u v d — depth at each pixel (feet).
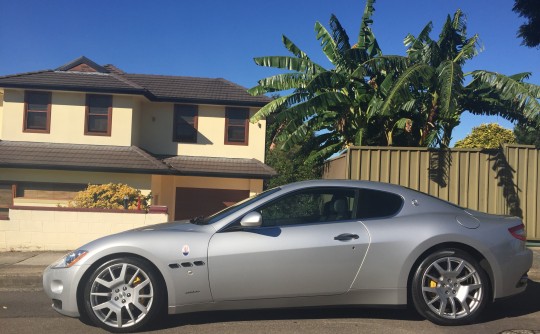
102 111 55.26
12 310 19.49
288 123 46.44
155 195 55.16
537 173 33.81
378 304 16.57
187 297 16.05
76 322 17.54
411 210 17.37
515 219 17.97
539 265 27.35
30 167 49.88
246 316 17.93
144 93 54.70
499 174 33.99
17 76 55.01
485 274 16.85
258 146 60.49
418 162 34.73
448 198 34.30
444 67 35.55
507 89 35.94
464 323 16.70
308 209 17.24
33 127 54.85
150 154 57.88
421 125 42.24
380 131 44.14
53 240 34.81
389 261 16.44
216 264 16.03
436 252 16.66
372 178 34.88
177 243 16.17
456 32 40.65
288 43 48.52
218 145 60.23
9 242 34.42
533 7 38.45
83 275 16.11
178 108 60.23
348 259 16.34
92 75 57.41
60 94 54.80
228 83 65.82
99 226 35.29
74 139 54.75
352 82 43.34
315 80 40.98
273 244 16.21
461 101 40.45
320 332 16.15
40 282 25.86
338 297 16.48
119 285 16.12
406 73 36.24
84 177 51.93
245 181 60.08
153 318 16.16
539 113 34.06
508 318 18.11
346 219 17.06
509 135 61.00
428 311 16.53
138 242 16.14
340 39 44.78
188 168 55.72
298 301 16.40
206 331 16.28
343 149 47.62
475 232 16.88
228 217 16.93
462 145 61.36
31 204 51.26
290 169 55.72
